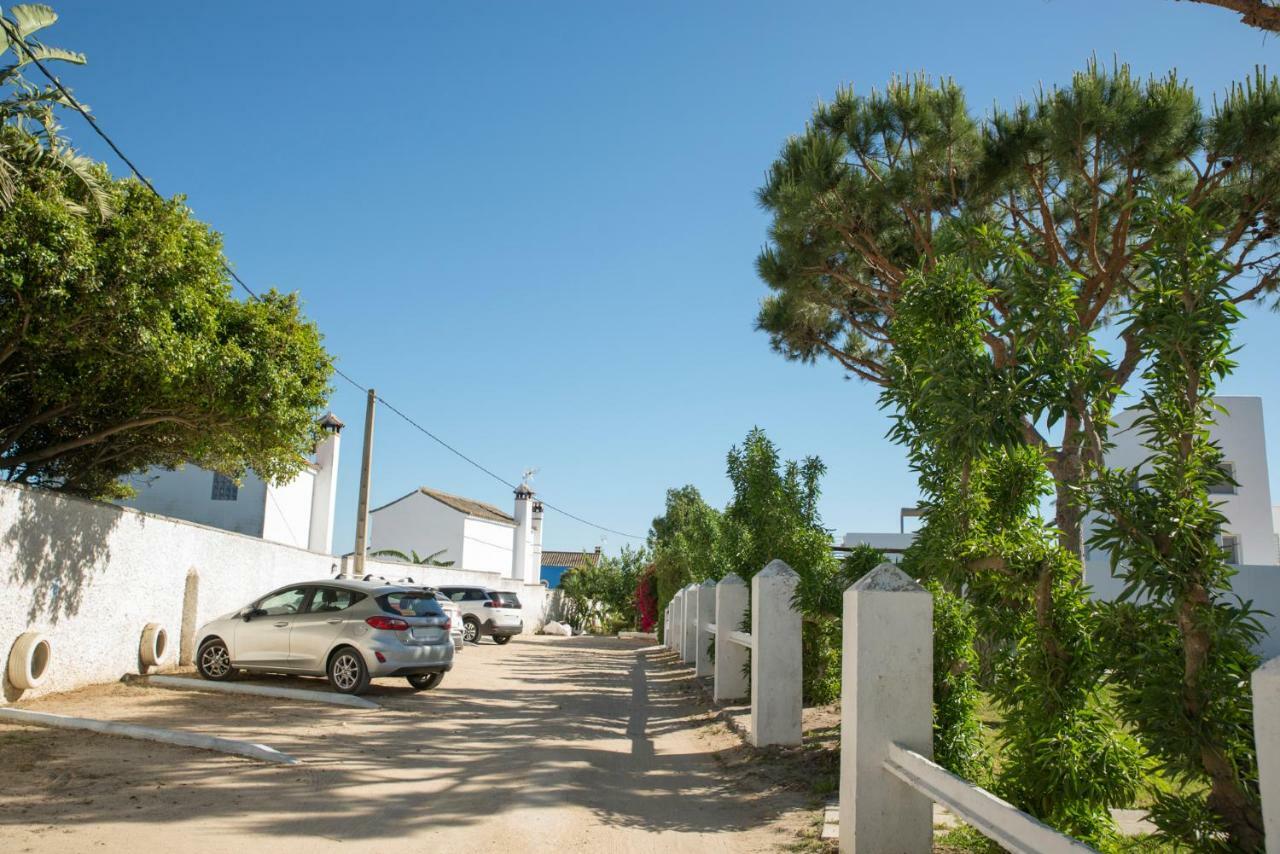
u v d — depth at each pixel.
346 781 7.69
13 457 12.67
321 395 14.12
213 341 12.15
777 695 9.88
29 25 10.52
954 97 12.30
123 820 6.07
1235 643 4.00
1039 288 5.13
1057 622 5.43
